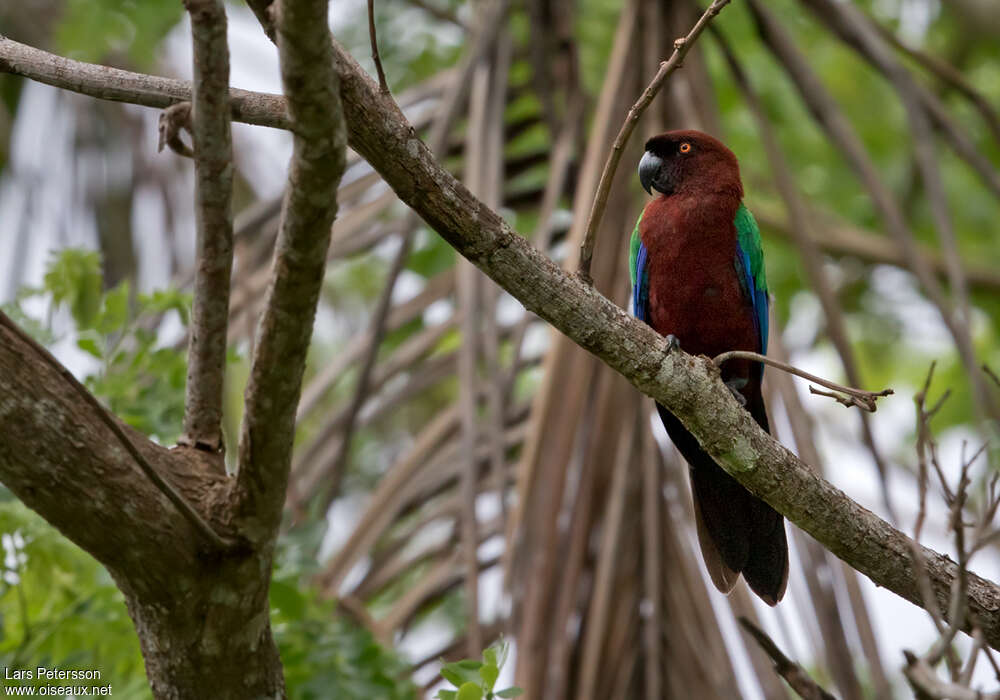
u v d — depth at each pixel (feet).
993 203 66.85
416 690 35.06
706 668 33.14
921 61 48.91
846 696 30.73
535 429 34.88
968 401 65.92
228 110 22.39
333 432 42.27
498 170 41.01
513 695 24.36
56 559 30.37
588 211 38.50
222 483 24.06
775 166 40.86
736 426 27.20
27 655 30.53
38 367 22.22
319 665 32.32
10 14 52.75
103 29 47.75
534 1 45.21
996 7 61.72
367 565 41.86
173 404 32.35
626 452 35.06
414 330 53.62
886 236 63.57
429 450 41.93
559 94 46.39
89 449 22.39
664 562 34.35
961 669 24.08
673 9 41.96
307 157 20.56
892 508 34.09
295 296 21.81
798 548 32.37
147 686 29.55
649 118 40.04
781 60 43.96
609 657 33.32
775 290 65.57
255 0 21.67
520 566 33.88
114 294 31.17
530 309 25.49
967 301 39.96
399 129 23.16
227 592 23.63
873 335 68.13
